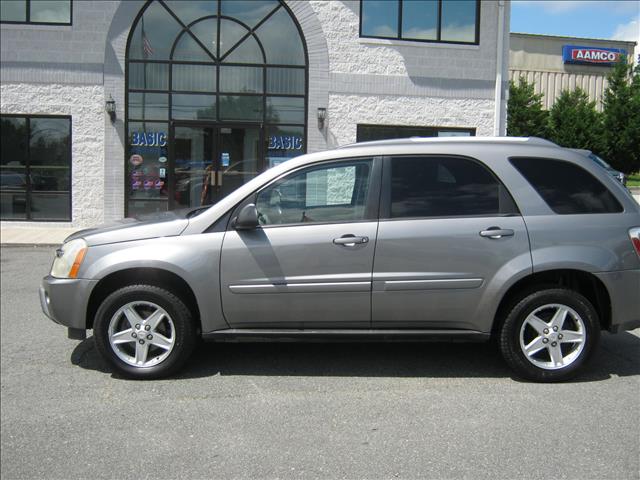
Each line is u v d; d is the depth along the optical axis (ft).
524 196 15.49
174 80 48.08
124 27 47.14
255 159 49.03
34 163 47.85
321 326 15.53
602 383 15.51
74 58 47.03
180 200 48.73
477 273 15.20
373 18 48.85
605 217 15.52
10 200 48.06
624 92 100.83
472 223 15.29
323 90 48.65
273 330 15.56
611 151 101.30
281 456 11.69
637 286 15.43
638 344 18.89
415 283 15.19
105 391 14.96
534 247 15.19
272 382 15.53
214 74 48.32
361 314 15.38
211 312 15.38
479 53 49.88
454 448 11.98
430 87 49.52
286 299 15.28
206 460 11.57
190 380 15.66
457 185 15.67
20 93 47.11
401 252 15.20
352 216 15.52
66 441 12.37
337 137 49.06
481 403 14.19
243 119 48.70
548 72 131.75
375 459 11.56
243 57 48.39
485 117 50.34
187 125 48.39
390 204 15.51
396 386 15.29
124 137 47.70
